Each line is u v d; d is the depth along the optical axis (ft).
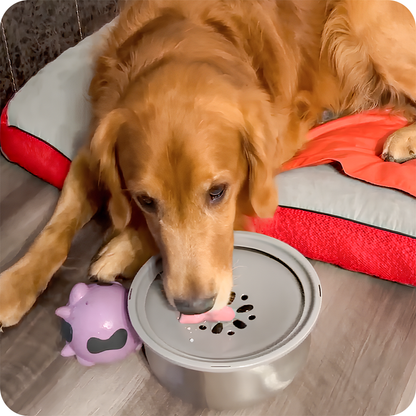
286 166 3.72
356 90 4.20
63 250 3.50
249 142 3.23
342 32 4.03
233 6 3.58
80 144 3.95
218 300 3.05
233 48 3.46
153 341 2.92
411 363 3.22
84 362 3.16
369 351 3.27
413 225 3.34
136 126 3.05
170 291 3.04
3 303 3.26
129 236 3.51
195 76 3.09
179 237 3.05
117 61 3.38
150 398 3.14
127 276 3.51
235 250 3.40
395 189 3.47
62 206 3.65
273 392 3.03
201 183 2.98
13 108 4.17
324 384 3.16
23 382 3.22
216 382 2.90
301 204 3.52
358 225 3.42
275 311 3.10
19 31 4.65
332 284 3.53
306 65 4.05
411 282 3.44
